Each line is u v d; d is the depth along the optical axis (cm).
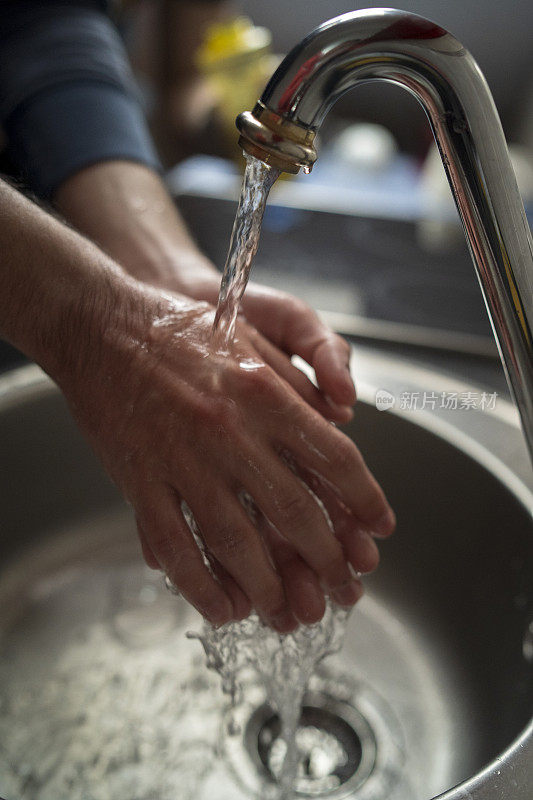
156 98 128
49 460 67
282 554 41
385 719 55
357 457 38
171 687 56
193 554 36
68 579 66
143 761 51
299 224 99
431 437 61
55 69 68
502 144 28
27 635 61
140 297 40
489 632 55
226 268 34
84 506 69
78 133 65
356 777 51
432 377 69
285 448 38
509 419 65
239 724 54
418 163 125
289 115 27
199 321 40
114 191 62
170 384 37
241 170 108
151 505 37
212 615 36
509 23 150
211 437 36
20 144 68
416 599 62
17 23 70
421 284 86
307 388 47
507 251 30
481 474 58
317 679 58
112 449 38
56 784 49
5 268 38
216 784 50
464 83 27
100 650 59
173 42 128
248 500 43
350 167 119
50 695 56
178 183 106
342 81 27
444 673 58
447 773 51
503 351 33
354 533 42
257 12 162
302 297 82
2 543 65
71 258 39
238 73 106
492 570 56
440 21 154
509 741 47
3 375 70
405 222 100
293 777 49
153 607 63
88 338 39
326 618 44
